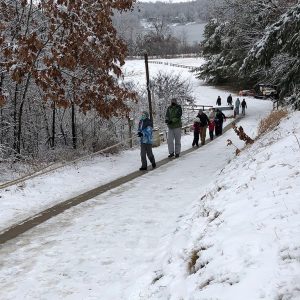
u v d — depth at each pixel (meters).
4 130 14.96
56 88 12.91
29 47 11.79
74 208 8.33
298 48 15.10
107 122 17.81
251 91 55.78
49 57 13.39
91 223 7.34
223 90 59.97
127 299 4.55
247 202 5.56
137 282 4.90
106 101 14.11
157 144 19.20
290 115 13.56
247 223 4.77
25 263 5.67
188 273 4.46
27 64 12.04
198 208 7.13
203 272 4.11
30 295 4.77
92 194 9.48
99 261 5.68
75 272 5.35
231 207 5.61
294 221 4.34
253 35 24.92
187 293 3.93
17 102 15.24
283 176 6.17
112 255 5.88
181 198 8.91
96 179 11.16
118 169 12.67
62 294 4.79
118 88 14.03
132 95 14.35
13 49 11.95
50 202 8.80
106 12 12.95
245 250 4.05
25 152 14.97
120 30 17.88
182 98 39.19
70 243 6.38
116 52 13.46
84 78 13.99
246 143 13.73
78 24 12.72
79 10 12.67
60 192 9.62
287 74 17.33
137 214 7.80
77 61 13.17
